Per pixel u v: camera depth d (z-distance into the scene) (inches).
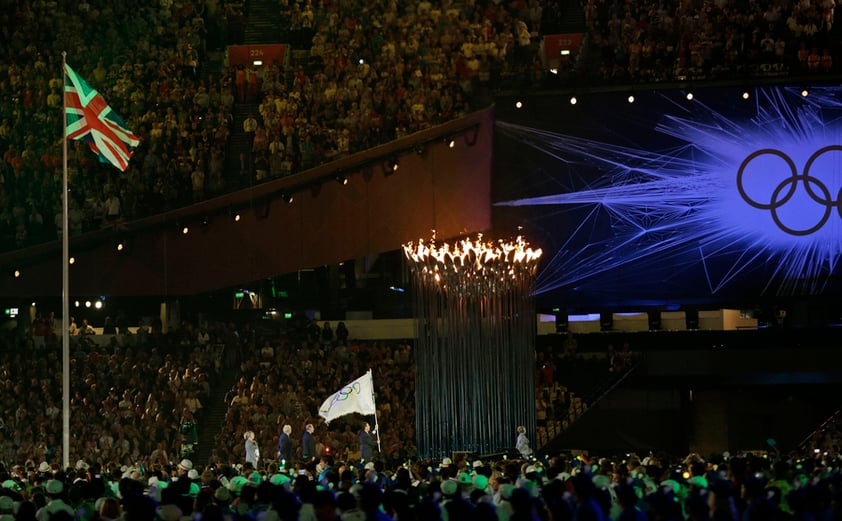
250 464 1022.4
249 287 1931.6
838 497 587.5
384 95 1920.5
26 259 1838.1
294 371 1732.3
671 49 1851.6
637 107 1777.8
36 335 1846.7
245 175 1897.1
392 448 1547.7
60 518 530.6
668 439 1829.5
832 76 1755.7
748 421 1859.0
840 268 1755.7
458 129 1818.4
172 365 1749.5
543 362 1771.7
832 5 1840.6
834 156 1755.7
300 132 1903.3
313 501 522.3
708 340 1817.2
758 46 1843.0
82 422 1647.4
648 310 1855.3
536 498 562.6
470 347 1476.4
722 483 557.3
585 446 1803.6
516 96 1797.5
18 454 1588.3
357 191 1847.9
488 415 1467.8
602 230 1785.2
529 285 1504.7
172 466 1100.5
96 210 1877.5
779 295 1768.0
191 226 1859.0
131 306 1940.2
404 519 523.2
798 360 1777.8
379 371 1742.1
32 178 1903.3
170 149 1930.4
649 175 1775.3
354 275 1942.7
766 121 1764.3
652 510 550.3
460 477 724.7
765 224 1763.0
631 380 1818.4
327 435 1603.1
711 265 1774.1
